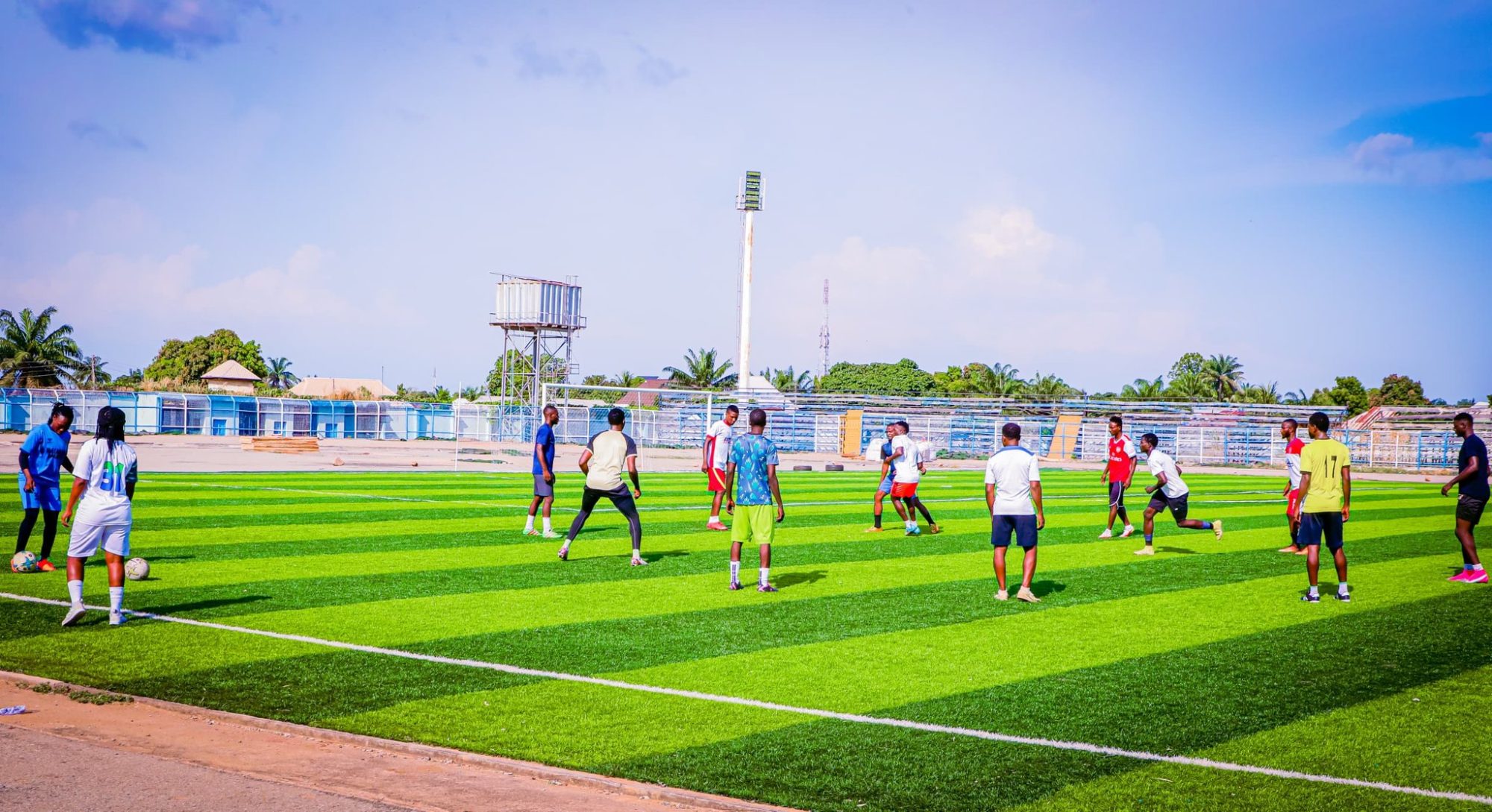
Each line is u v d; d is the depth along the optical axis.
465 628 9.84
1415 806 5.83
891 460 17.78
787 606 11.23
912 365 94.69
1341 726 7.24
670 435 62.53
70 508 9.48
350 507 20.72
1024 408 65.00
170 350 106.56
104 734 6.48
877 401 67.06
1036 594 12.26
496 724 6.95
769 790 5.94
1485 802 5.89
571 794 5.82
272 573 12.69
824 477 35.00
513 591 11.84
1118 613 11.16
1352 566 15.03
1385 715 7.50
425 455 44.38
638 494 14.02
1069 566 14.66
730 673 8.42
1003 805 5.78
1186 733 7.07
